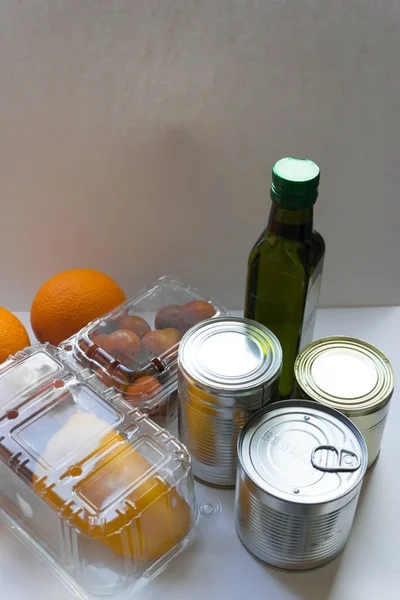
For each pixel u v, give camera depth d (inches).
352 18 26.7
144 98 28.7
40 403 26.1
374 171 30.9
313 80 28.3
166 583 24.6
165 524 24.3
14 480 25.0
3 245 33.2
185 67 27.9
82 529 22.9
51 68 27.9
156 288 31.6
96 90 28.5
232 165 30.6
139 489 23.5
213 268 34.1
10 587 24.5
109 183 31.1
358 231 32.9
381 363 26.3
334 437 23.3
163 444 25.1
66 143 29.9
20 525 25.6
